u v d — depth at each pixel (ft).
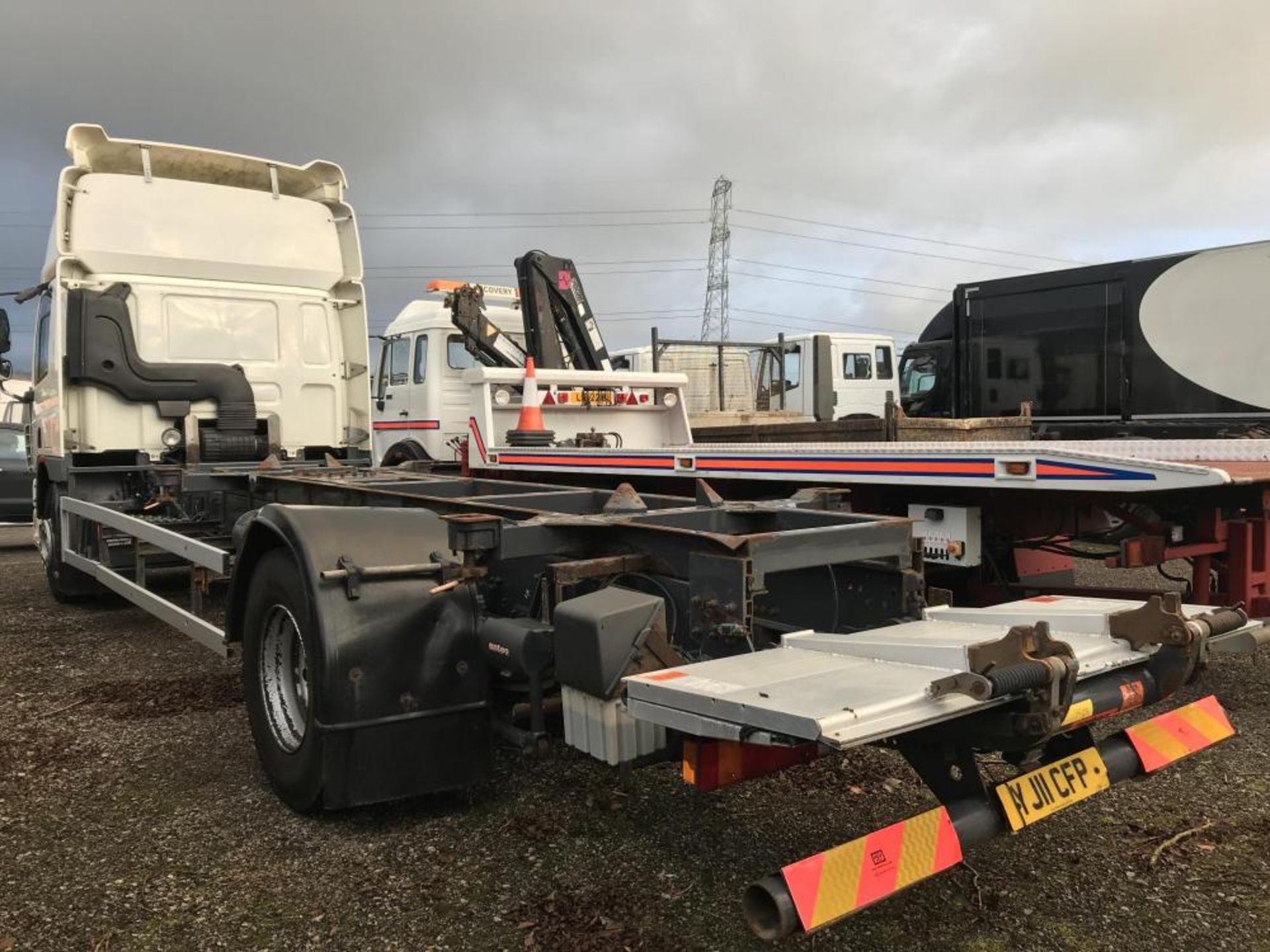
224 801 11.08
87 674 16.85
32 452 25.70
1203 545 14.23
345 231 24.47
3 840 10.12
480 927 8.30
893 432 20.21
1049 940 8.02
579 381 25.80
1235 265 27.81
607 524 10.10
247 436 22.33
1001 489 13.48
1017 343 32.76
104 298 20.83
